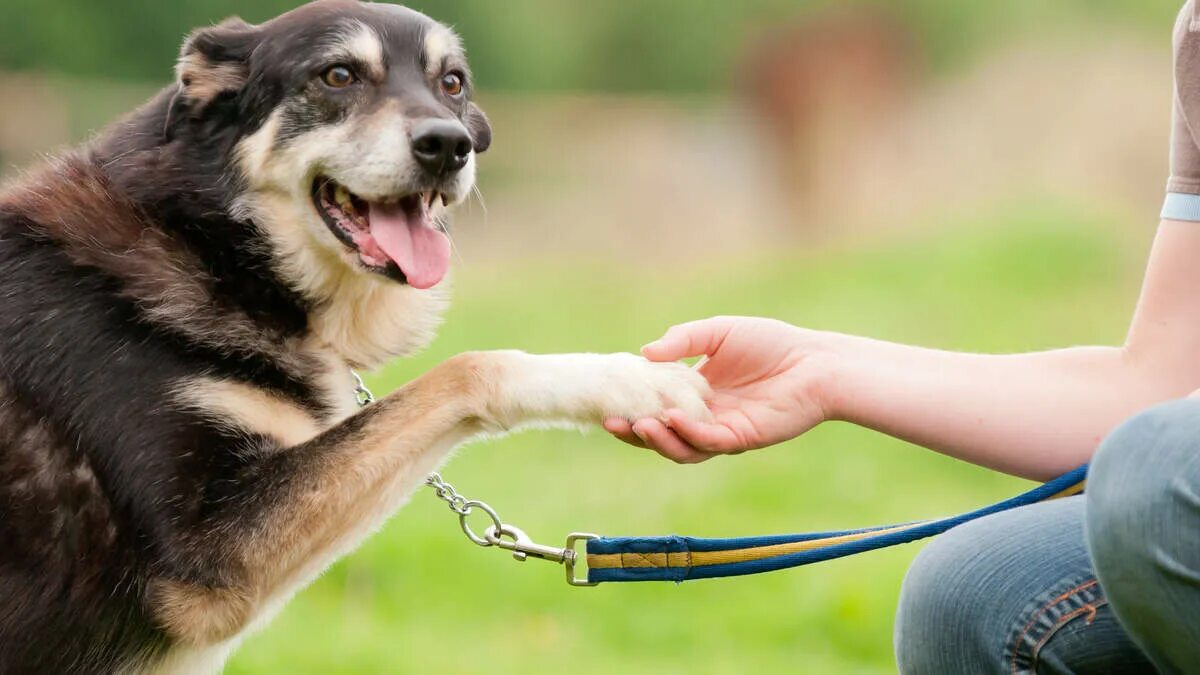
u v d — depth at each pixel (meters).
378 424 4.14
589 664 6.98
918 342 13.08
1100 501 2.99
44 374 4.09
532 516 8.77
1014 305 14.76
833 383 3.88
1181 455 2.90
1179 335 3.70
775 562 3.76
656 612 7.65
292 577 4.11
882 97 31.44
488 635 7.38
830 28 31.83
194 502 4.07
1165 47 27.14
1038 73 26.97
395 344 4.96
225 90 4.72
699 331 4.04
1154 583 2.91
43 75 27.56
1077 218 17.16
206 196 4.59
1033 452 3.74
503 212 26.94
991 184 24.22
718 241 26.52
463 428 4.21
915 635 3.47
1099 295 15.44
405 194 4.68
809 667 7.00
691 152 30.05
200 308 4.35
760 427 3.88
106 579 4.06
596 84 37.97
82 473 4.07
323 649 6.82
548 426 4.13
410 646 7.00
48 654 4.06
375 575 7.84
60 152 4.72
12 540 4.02
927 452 10.50
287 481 4.09
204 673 4.39
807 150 30.41
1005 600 3.33
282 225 4.64
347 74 4.82
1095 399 3.73
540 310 15.31
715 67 36.94
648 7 37.44
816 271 17.94
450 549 8.05
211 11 29.09
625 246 25.52
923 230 20.06
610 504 9.20
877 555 8.13
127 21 28.56
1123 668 3.28
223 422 4.19
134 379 4.14
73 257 4.23
